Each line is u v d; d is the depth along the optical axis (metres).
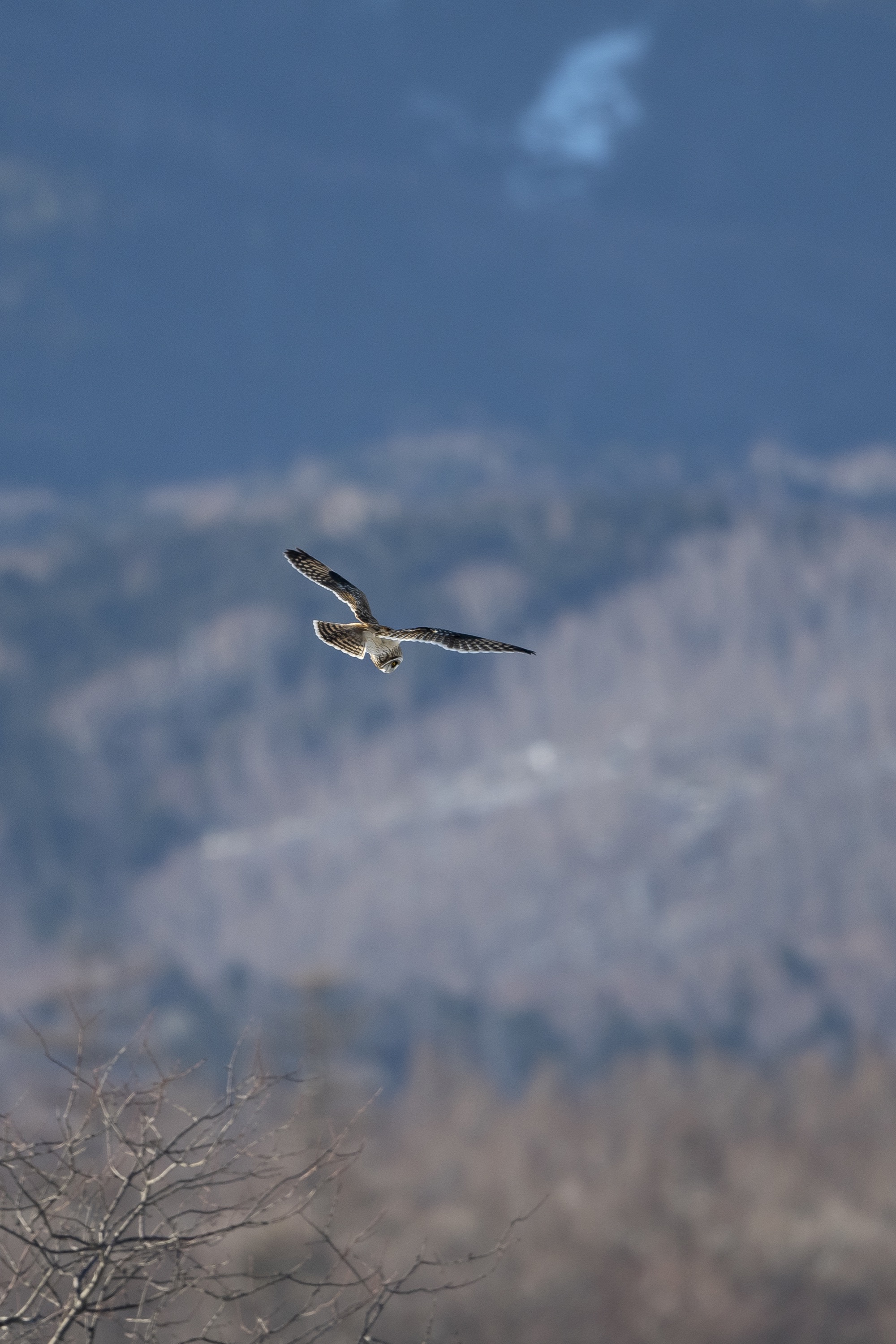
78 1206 9.89
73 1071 9.79
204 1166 9.73
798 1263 47.84
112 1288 9.59
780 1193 54.91
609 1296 42.94
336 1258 12.52
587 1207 49.00
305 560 8.66
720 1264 46.78
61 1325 8.74
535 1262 41.78
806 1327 44.88
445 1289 10.67
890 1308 46.03
